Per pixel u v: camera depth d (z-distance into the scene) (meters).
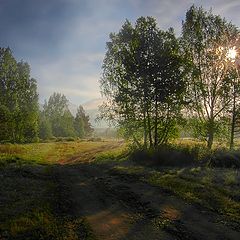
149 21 39.41
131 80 39.22
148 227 12.57
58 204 15.74
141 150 34.75
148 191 18.70
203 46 40.94
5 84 71.56
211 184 20.44
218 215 14.12
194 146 33.81
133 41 39.28
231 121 41.75
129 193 18.25
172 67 38.53
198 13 41.53
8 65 71.38
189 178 22.59
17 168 26.94
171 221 13.27
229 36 40.66
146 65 38.62
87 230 12.22
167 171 26.22
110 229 12.37
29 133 83.88
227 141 42.59
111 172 26.52
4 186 19.30
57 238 11.26
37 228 12.10
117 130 42.69
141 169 27.47
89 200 16.89
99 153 49.38
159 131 40.38
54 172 26.62
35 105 76.94
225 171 26.06
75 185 21.03
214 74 40.88
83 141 90.88
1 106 68.81
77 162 40.69
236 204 15.74
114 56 42.16
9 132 72.69
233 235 11.73
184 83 38.62
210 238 11.41
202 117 41.06
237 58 40.34
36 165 31.33
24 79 73.44
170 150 31.98
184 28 42.41
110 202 16.44
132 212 14.66
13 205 15.09
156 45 38.66
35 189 18.94
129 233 11.91
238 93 40.56
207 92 40.59
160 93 38.44
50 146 67.75
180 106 39.19
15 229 11.88
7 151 46.88
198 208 15.18
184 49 41.25
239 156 30.31
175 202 16.20
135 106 39.41
